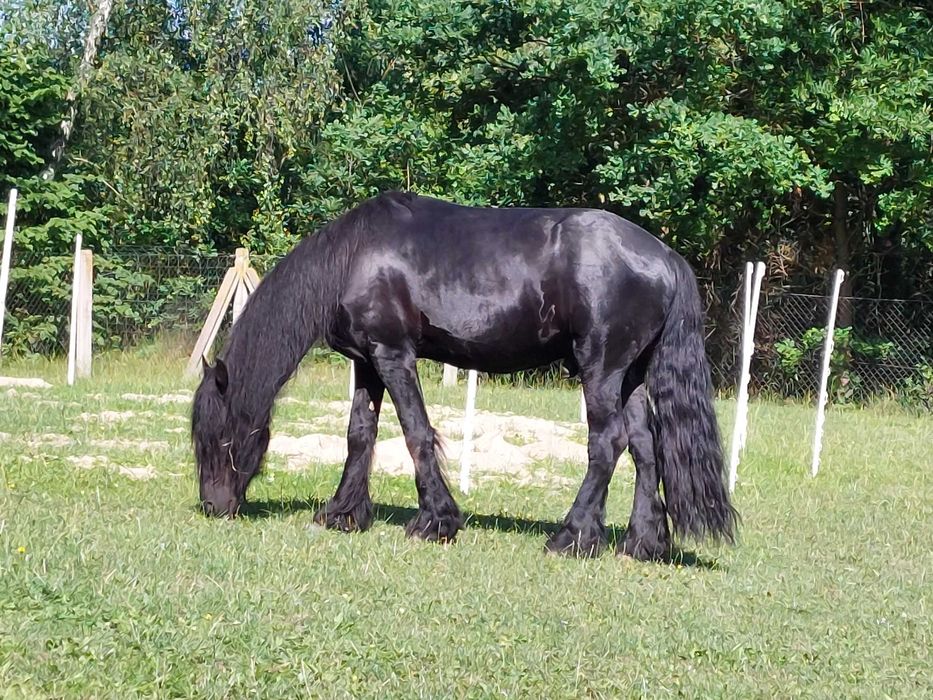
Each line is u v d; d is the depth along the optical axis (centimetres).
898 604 721
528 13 1970
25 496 810
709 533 750
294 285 789
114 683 474
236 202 2597
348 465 814
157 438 1153
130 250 2234
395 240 779
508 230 772
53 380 1647
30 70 2086
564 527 774
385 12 2302
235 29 2270
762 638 623
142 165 2294
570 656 560
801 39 1933
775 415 1767
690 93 1931
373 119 2209
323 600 608
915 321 2019
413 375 783
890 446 1505
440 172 2252
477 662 538
